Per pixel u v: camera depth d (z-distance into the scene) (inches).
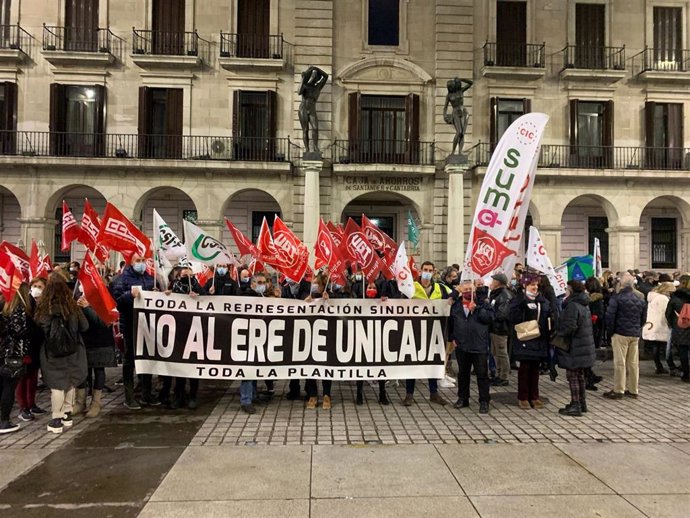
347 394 326.3
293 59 799.7
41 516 161.3
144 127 771.4
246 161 754.2
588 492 180.1
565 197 799.1
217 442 230.7
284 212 778.8
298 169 778.2
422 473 195.6
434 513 164.2
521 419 271.3
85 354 257.4
